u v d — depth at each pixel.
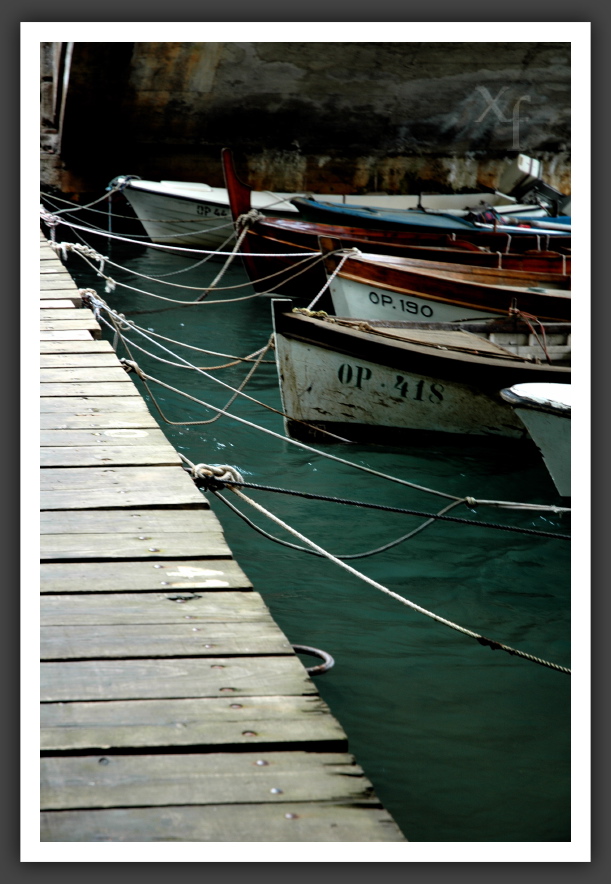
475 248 12.43
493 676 3.59
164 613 2.35
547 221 15.09
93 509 3.09
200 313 11.57
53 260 9.11
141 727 1.83
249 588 2.53
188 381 8.33
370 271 8.88
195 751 1.77
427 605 4.23
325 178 18.20
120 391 4.69
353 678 3.50
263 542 4.86
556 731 3.20
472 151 18.84
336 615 4.06
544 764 2.99
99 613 2.34
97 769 1.70
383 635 3.90
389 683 3.49
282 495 5.65
